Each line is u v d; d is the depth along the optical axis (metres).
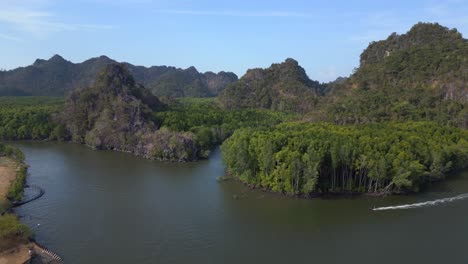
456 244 117.44
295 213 141.75
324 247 115.81
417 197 158.12
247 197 159.25
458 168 195.62
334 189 161.50
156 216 138.25
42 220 132.62
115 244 116.00
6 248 104.25
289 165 156.50
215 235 123.19
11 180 167.62
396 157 159.75
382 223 132.88
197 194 163.38
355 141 165.25
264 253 111.94
